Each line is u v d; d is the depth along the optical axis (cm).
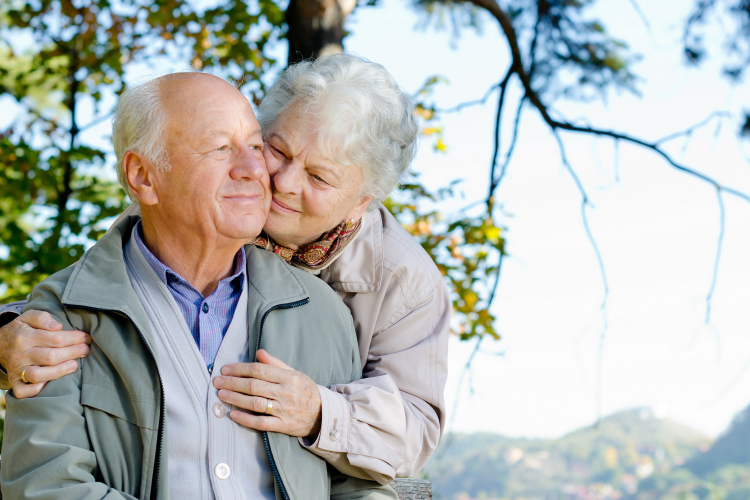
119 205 510
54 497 131
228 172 151
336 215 173
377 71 174
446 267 435
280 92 172
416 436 170
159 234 158
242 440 150
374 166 171
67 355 144
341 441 156
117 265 156
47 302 153
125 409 144
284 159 166
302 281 173
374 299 186
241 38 500
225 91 155
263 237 178
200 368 150
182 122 149
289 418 150
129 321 149
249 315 161
